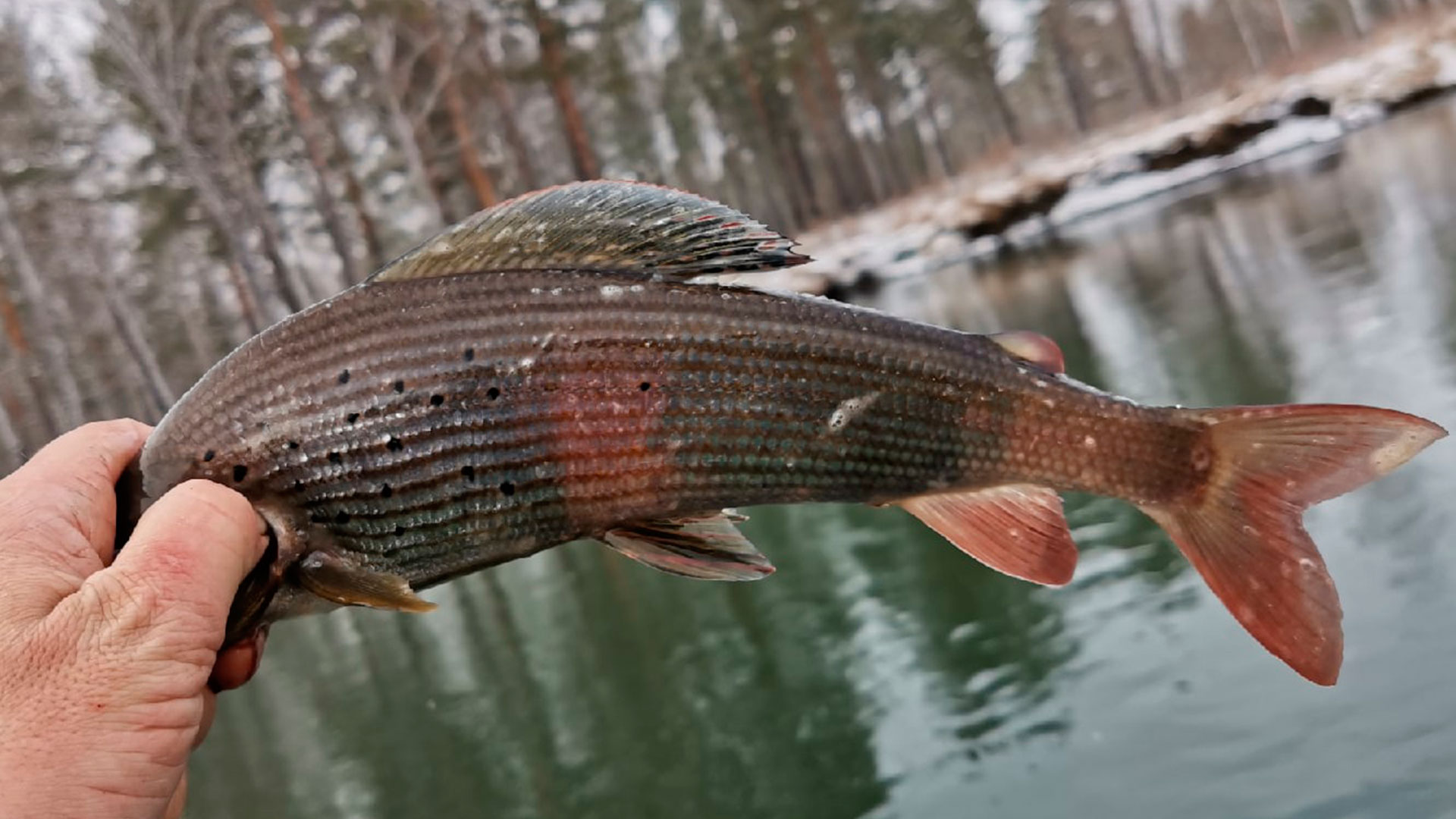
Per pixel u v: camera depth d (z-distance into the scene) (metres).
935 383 0.39
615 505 0.38
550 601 1.56
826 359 0.38
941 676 0.97
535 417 0.37
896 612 1.12
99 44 3.75
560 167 7.02
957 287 3.51
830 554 1.32
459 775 1.16
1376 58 4.68
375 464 0.37
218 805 1.31
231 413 0.37
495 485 0.37
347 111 4.81
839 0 7.12
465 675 1.40
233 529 0.34
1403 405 1.06
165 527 0.33
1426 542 0.83
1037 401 0.39
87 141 4.33
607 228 0.38
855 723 0.95
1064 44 8.02
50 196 4.33
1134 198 4.28
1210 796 0.68
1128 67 10.88
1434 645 0.72
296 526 0.36
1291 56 6.19
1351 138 3.87
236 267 4.89
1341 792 0.64
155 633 0.31
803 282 4.23
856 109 9.07
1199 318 1.81
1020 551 0.39
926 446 0.39
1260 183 3.42
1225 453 0.38
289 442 0.36
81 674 0.30
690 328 0.38
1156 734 0.76
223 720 1.60
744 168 10.05
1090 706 0.83
